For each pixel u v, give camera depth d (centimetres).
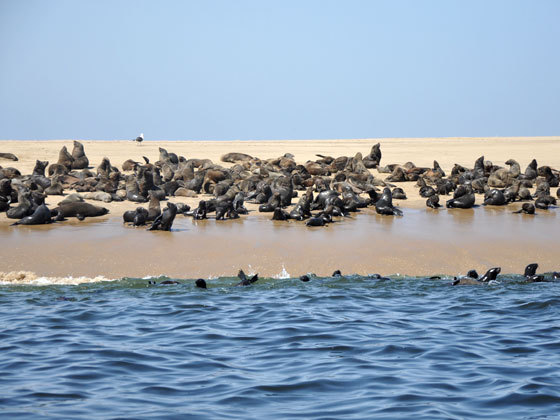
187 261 3716
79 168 7688
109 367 1756
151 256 3809
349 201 5366
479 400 1477
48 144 10500
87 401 1480
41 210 4778
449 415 1380
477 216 5153
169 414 1392
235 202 5344
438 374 1683
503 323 2294
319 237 4297
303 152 9788
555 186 6662
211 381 1628
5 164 7712
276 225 4741
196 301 2720
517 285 3097
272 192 5731
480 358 1836
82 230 4531
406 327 2233
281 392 1542
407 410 1412
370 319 2364
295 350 1933
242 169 7188
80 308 2575
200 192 6331
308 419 1361
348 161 7306
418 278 3353
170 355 1880
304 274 3497
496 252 3947
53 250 3934
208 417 1374
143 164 7738
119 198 5784
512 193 5794
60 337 2102
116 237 4278
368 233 4428
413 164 7650
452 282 3172
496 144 11300
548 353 1884
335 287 3061
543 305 2592
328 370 1722
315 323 2295
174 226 4706
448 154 9344
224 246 4038
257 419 1362
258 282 3209
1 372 1709
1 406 1444
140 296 2839
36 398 1500
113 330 2203
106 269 3556
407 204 5744
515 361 1803
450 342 2019
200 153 9425
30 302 2703
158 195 5791
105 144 10838
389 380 1631
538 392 1526
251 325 2272
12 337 2102
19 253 3859
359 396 1510
